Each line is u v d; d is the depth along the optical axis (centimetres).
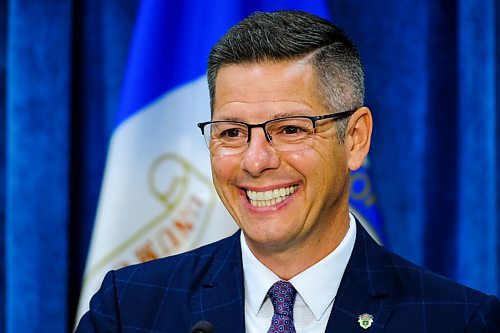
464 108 487
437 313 279
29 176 506
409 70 513
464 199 488
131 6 519
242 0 455
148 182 453
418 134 512
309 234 277
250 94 265
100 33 524
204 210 445
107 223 451
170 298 297
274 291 282
